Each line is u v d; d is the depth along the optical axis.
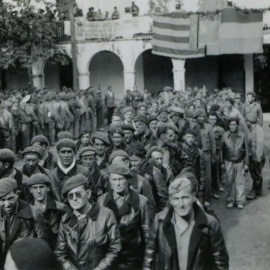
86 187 4.55
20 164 14.71
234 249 7.66
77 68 25.78
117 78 29.16
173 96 19.33
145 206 5.04
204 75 28.34
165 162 7.08
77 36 26.08
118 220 4.96
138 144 6.61
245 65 26.81
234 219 9.30
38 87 26.52
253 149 10.77
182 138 9.13
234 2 27.84
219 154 11.31
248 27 22.48
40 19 24.22
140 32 25.22
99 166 7.32
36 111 17.44
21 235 4.73
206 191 10.22
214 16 22.69
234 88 27.73
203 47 23.08
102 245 4.46
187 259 3.88
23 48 23.89
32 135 17.34
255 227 8.74
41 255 2.52
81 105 19.73
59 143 6.25
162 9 29.12
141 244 5.05
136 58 25.42
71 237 4.46
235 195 10.15
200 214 3.89
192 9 28.67
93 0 31.02
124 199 5.10
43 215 5.16
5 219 4.78
